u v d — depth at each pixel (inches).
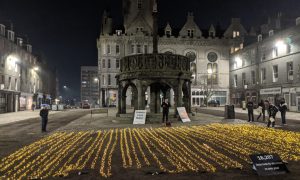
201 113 1576.0
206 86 2778.1
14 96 2164.1
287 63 1822.1
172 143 569.6
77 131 796.0
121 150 506.0
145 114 972.6
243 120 1073.5
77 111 2188.7
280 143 552.1
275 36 1953.7
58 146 555.2
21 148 544.1
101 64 2817.4
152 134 701.3
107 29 2938.0
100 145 559.8
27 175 358.6
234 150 491.2
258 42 2197.3
